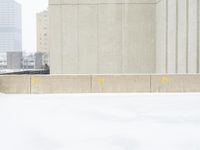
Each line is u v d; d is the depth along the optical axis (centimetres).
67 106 991
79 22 2397
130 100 1123
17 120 775
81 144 566
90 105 1011
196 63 1656
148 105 1005
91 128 692
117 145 559
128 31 2375
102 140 593
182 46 1839
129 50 2383
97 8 2383
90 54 2409
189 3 1747
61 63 2423
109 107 968
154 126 710
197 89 1329
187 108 946
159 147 547
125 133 646
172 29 1991
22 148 541
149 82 1325
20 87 1307
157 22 2331
